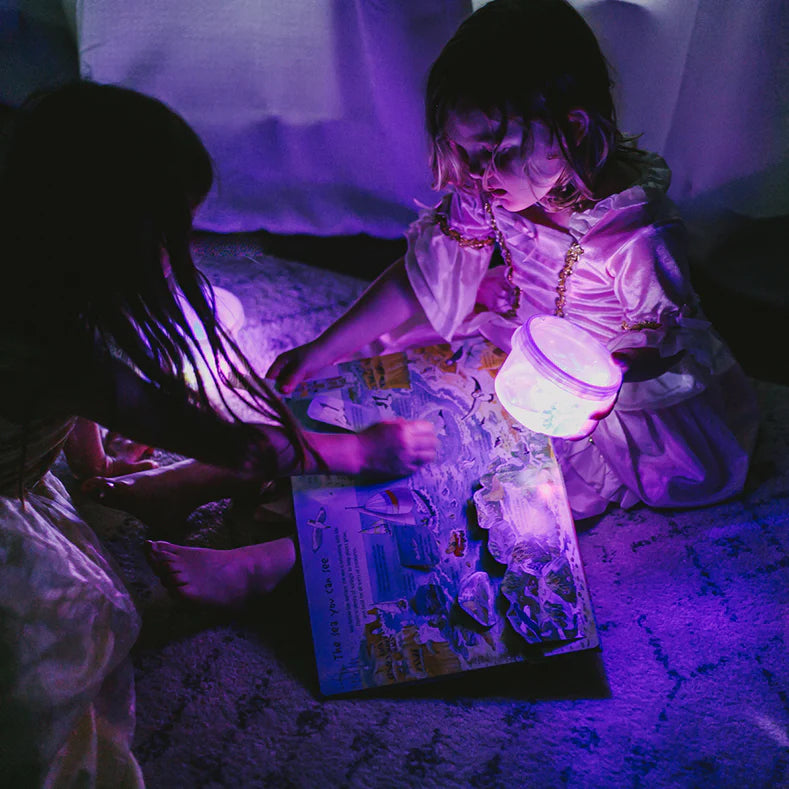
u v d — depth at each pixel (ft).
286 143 5.05
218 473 3.72
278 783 3.06
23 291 2.48
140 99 2.51
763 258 4.88
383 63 4.54
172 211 2.51
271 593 3.63
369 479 3.57
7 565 2.68
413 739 3.17
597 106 3.03
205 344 3.70
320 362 3.97
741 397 4.04
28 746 2.62
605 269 3.44
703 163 4.75
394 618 3.34
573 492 3.88
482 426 3.76
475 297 4.02
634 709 3.26
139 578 3.69
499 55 2.92
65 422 2.98
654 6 4.32
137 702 3.28
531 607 3.36
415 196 5.11
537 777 3.07
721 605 3.57
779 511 3.87
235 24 4.68
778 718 3.20
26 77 5.60
